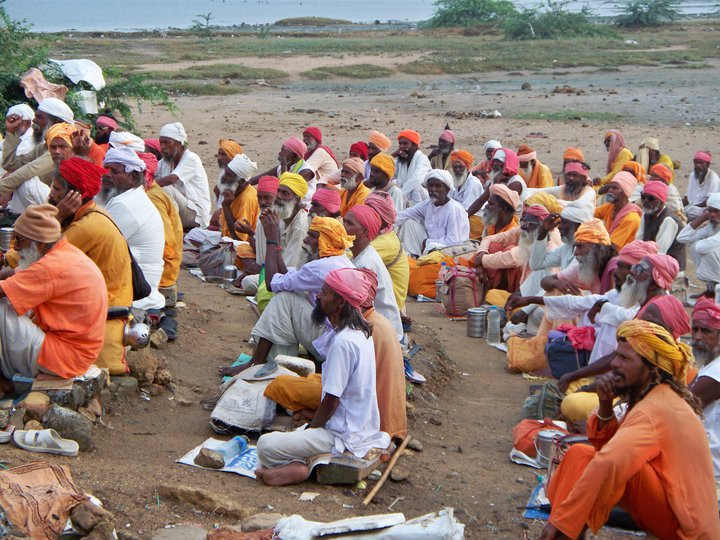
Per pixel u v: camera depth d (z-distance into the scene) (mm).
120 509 5398
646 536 5109
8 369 6574
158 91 18484
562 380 7586
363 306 6715
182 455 6508
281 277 7566
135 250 8422
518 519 5957
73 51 46219
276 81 38812
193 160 12453
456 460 6969
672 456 4875
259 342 7660
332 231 7523
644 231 11750
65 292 6477
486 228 11992
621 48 52625
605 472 4785
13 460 5762
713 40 57344
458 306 11102
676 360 4969
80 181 7133
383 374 6703
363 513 5852
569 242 9844
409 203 14680
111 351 7297
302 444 6137
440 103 32375
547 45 52844
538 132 26031
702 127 26938
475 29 64625
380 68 42094
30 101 15719
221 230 12289
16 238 6438
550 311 8633
